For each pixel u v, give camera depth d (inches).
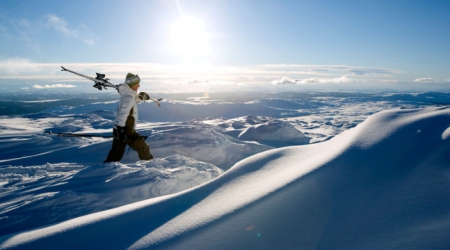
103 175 124.0
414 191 61.2
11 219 87.0
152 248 57.8
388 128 86.9
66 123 526.0
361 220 57.6
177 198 79.2
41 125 502.3
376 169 69.8
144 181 115.8
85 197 100.8
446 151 68.6
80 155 201.3
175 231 62.1
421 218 55.1
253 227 59.8
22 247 63.5
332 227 57.3
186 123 365.1
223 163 209.3
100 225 69.3
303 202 63.9
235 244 56.8
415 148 73.6
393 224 55.4
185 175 128.6
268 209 63.4
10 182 132.4
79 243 63.5
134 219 70.7
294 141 332.2
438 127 79.3
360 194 63.5
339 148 83.4
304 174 72.6
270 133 337.7
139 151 163.6
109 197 103.3
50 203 95.7
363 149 78.2
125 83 158.9
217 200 73.7
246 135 339.0
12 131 412.8
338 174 70.3
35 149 234.7
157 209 74.4
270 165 93.7
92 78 152.6
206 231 60.1
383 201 60.6
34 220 87.8
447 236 50.5
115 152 159.2
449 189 59.4
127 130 159.0
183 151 208.8
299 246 54.7
